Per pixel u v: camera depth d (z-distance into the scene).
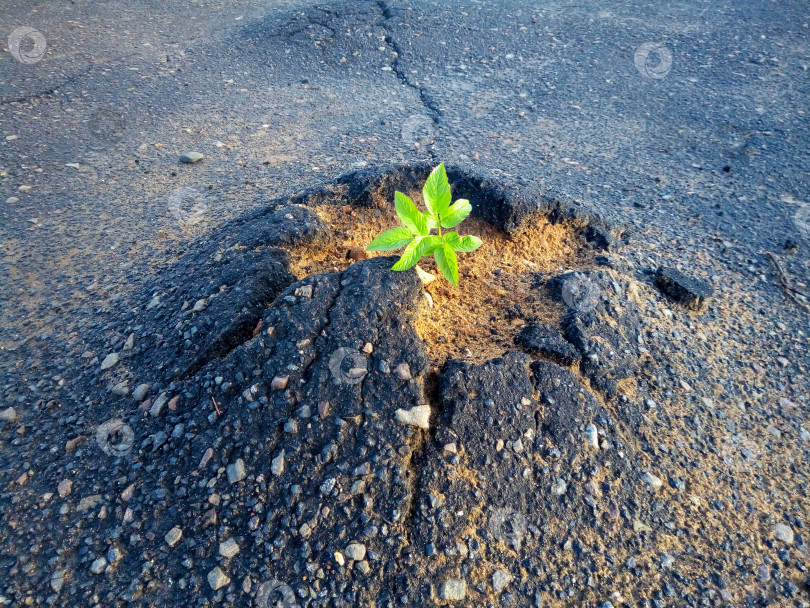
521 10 0.99
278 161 0.65
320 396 0.33
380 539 0.30
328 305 0.35
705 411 0.37
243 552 0.30
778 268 0.49
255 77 0.84
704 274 0.48
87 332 0.43
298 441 0.32
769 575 0.31
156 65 0.87
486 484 0.31
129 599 0.29
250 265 0.41
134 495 0.33
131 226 0.55
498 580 0.29
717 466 0.35
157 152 0.68
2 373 0.41
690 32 0.91
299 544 0.30
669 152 0.65
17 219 0.57
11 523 0.33
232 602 0.29
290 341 0.34
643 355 0.38
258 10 1.03
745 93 0.76
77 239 0.54
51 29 0.96
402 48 0.88
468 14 0.97
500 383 0.33
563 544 0.30
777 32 0.90
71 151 0.68
